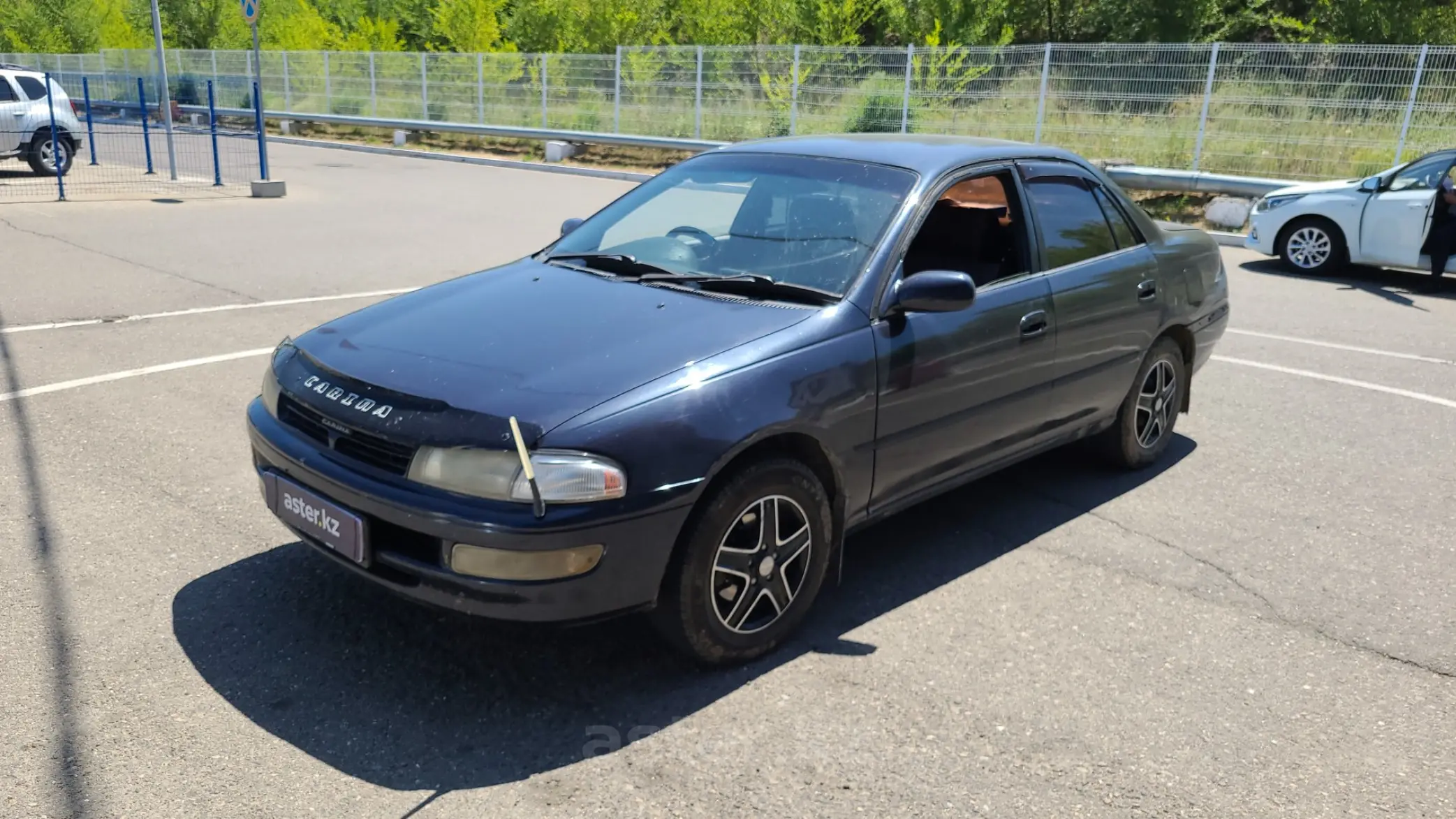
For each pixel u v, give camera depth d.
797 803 2.72
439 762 2.86
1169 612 3.82
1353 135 14.40
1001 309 4.04
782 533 3.40
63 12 41.56
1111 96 16.23
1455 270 10.57
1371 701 3.28
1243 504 4.89
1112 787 2.82
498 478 2.87
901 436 3.71
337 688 3.19
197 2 40.59
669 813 2.67
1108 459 5.20
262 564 3.97
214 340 7.18
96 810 2.61
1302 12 26.62
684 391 3.09
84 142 24.28
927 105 18.22
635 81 22.33
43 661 3.26
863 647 3.53
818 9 26.30
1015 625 3.70
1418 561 4.31
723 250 3.98
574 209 15.07
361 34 36.69
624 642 3.51
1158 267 4.95
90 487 4.63
